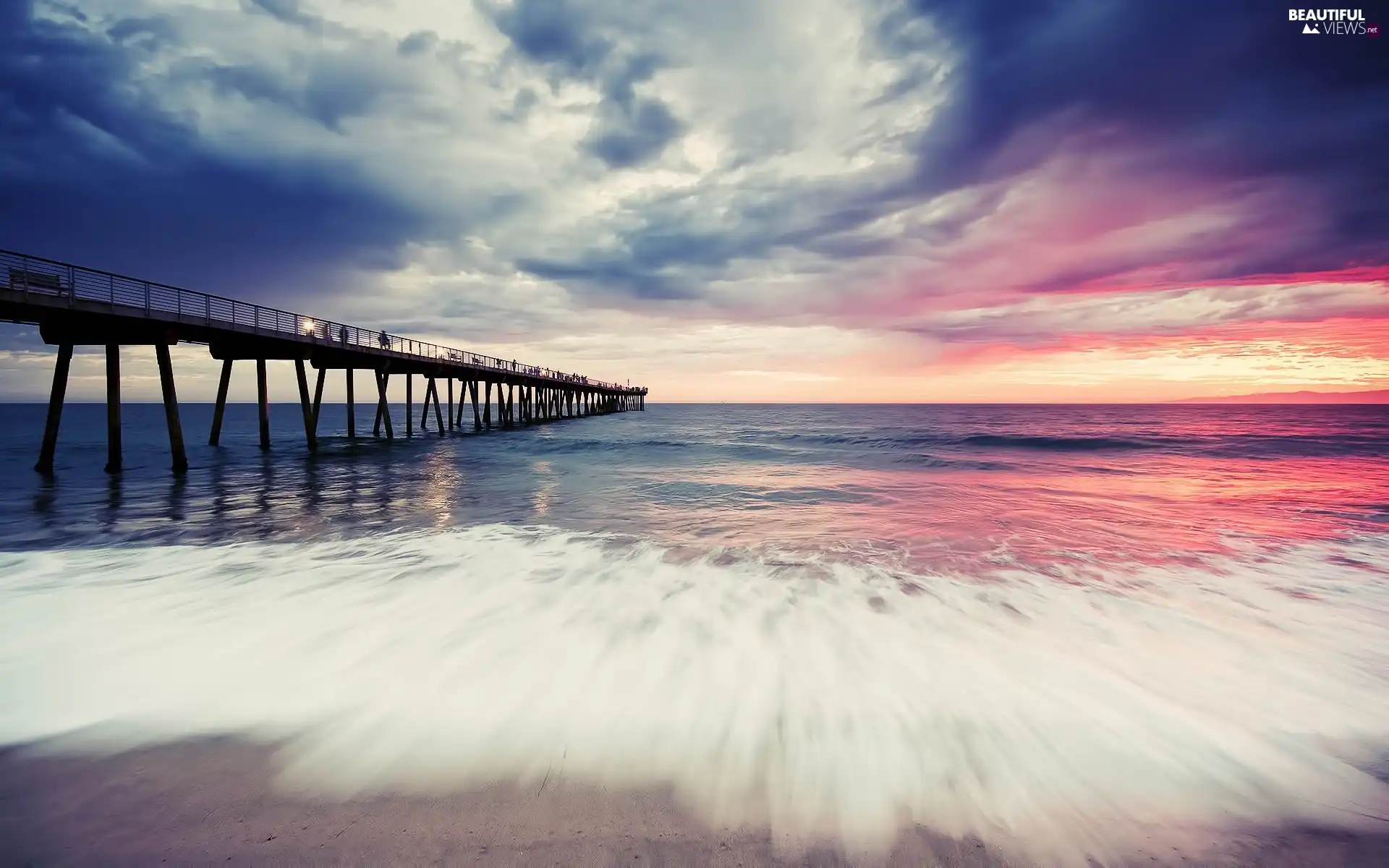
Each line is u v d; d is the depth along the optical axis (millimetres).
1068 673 3625
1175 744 2854
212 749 2746
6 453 19984
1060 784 2529
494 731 2902
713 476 14609
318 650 3908
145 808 2305
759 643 4031
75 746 2754
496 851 2090
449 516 9117
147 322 12688
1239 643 4129
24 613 4648
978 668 3668
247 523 8484
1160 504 10180
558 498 10914
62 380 12891
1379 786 2557
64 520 8703
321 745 2775
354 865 2018
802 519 8836
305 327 18031
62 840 2117
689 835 2178
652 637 4148
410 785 2475
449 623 4418
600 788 2449
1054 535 7621
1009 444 25344
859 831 2215
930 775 2572
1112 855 2127
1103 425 45594
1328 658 3906
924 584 5453
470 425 43500
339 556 6477
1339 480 13719
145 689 3340
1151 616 4641
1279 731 2986
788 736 2863
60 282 10719
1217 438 28109
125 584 5418
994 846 2156
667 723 2973
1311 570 5988
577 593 5152
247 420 65125
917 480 13750
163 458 18297
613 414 73250
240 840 2133
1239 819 2338
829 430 40750
